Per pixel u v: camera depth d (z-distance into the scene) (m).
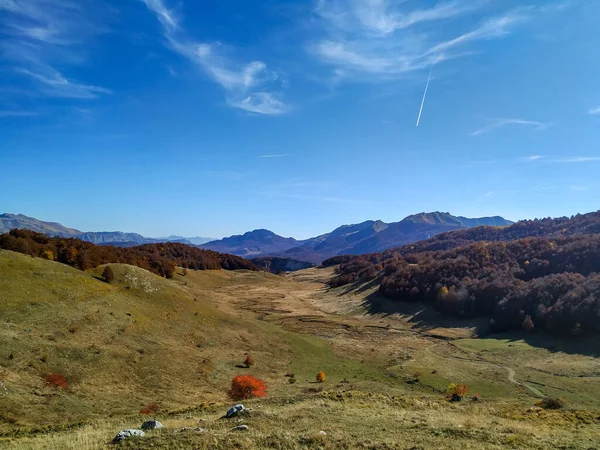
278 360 64.94
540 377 58.16
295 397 32.75
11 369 34.66
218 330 72.19
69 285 58.59
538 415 27.28
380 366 66.44
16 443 17.45
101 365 42.38
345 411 25.81
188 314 73.00
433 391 51.97
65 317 49.06
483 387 53.56
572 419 25.72
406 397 34.62
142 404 36.78
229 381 50.69
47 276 58.00
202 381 48.38
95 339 47.78
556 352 71.06
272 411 25.56
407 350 77.19
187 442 16.14
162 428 20.06
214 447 15.58
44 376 35.88
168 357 51.41
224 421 22.05
